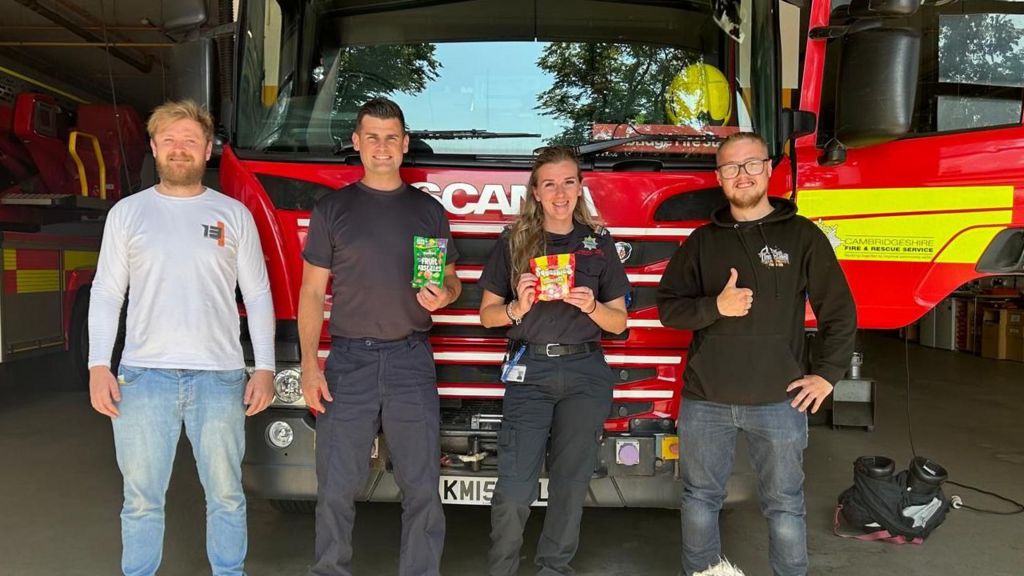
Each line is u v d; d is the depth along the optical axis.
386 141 3.09
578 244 3.23
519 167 3.41
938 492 4.27
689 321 2.97
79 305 7.93
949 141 3.86
